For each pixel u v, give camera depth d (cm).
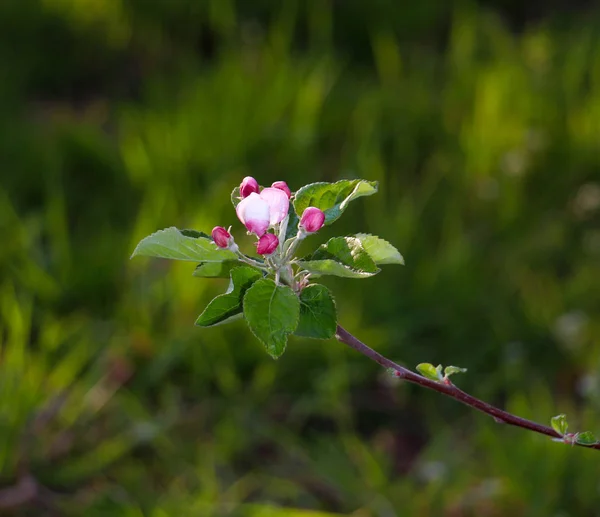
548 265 528
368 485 391
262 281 146
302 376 445
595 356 443
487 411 179
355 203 539
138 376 441
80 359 437
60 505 384
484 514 380
